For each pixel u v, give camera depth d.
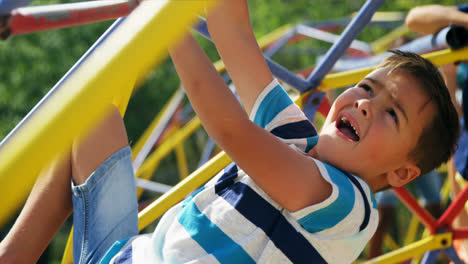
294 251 1.21
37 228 1.35
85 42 8.82
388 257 2.00
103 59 0.56
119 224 1.40
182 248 1.24
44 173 1.41
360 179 1.33
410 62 1.40
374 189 1.45
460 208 1.97
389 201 3.64
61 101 0.53
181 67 1.14
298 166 1.22
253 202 1.26
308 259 1.22
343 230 1.24
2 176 0.48
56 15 0.87
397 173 1.41
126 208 1.42
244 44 1.47
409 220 7.01
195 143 9.77
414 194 6.91
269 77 1.48
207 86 1.13
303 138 1.44
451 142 1.48
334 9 9.82
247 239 1.22
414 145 1.36
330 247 1.24
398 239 6.36
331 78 1.76
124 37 0.58
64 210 1.41
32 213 1.36
